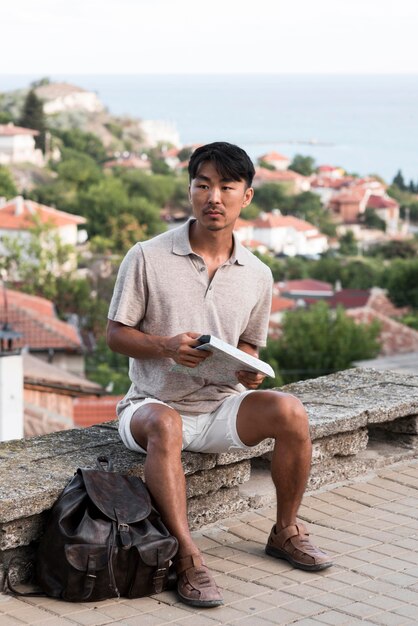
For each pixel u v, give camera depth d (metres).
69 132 142.38
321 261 93.31
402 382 5.70
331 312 55.25
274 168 154.88
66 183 113.69
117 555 3.59
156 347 3.93
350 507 4.78
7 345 19.70
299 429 4.00
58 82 168.75
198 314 4.08
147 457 3.85
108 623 3.49
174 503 3.77
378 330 51.50
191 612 3.61
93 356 57.69
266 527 4.49
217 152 3.97
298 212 125.12
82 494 3.67
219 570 4.01
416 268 75.00
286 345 50.81
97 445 4.38
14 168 118.88
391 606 3.69
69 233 89.62
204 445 4.21
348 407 5.14
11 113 139.12
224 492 4.57
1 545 3.73
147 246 4.07
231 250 4.18
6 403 19.69
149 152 154.25
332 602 3.72
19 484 3.84
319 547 4.26
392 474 5.27
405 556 4.19
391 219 125.44
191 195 4.06
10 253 76.94
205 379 4.18
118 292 4.08
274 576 3.96
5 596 3.71
